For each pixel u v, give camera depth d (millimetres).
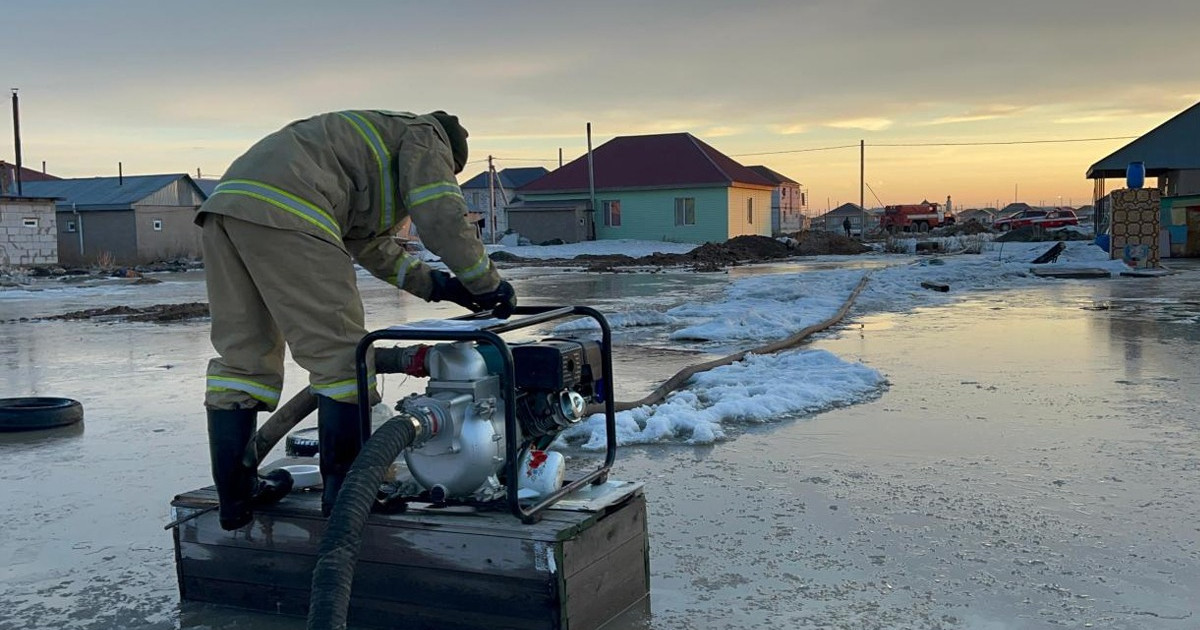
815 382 7188
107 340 12188
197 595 3473
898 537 3910
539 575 2934
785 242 40969
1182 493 4418
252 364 3246
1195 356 8531
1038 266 23031
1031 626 3066
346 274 3195
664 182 43656
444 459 3133
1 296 21906
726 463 5109
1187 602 3230
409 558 3102
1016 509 4234
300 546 3295
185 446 5887
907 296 16000
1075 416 6102
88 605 3445
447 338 3035
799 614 3193
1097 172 31391
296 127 3240
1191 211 27016
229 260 3189
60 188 45219
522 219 44594
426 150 3266
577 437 5688
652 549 3828
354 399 3174
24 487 4988
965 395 6887
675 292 18297
